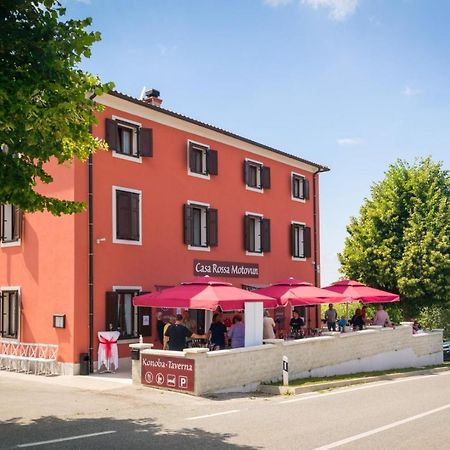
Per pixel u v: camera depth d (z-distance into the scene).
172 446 8.55
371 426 10.18
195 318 22.73
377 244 32.78
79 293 18.02
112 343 18.19
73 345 17.72
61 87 8.30
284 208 28.73
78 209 10.41
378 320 25.69
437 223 31.59
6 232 20.17
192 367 14.08
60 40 8.80
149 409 11.97
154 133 21.33
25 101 7.76
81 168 18.39
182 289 17.39
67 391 14.26
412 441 8.95
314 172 31.38
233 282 24.86
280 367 16.98
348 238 34.25
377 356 22.91
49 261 18.62
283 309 28.12
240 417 11.11
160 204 21.33
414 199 32.41
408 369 23.64
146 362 15.07
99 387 14.98
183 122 22.48
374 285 33.09
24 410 11.50
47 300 18.58
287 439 9.08
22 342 19.17
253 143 26.19
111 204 19.28
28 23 8.77
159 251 21.09
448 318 44.69
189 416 11.20
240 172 25.88
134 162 20.31
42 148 8.45
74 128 8.83
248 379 15.59
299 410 12.05
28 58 8.52
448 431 9.76
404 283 31.08
